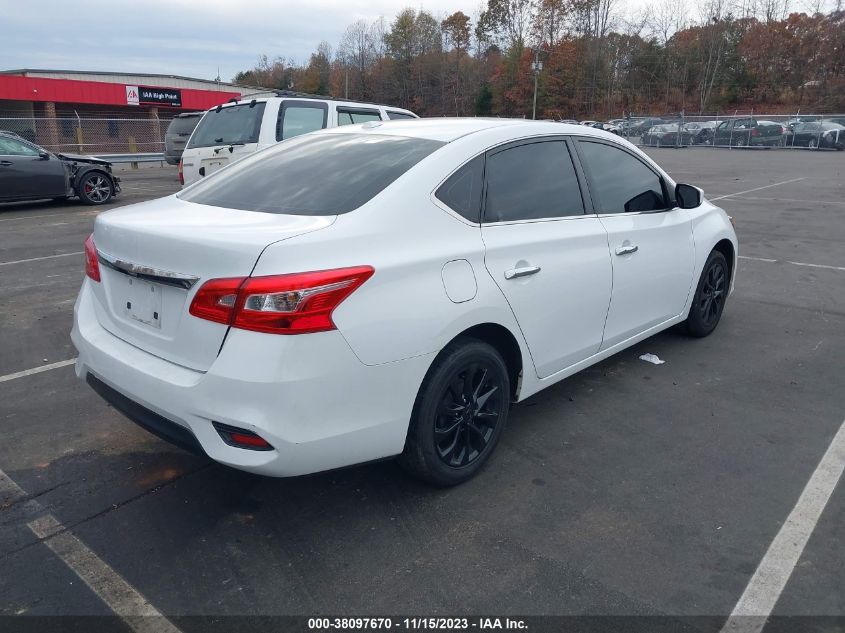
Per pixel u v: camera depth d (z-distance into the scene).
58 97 33.44
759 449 3.66
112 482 3.35
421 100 77.00
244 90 41.91
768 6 67.56
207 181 3.75
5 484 3.32
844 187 17.16
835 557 2.75
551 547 2.83
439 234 3.01
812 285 7.21
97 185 13.94
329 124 9.59
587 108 67.62
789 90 66.44
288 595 2.56
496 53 77.44
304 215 2.90
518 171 3.54
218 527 2.98
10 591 2.58
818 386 4.50
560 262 3.57
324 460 2.67
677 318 4.95
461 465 3.26
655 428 3.91
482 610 2.48
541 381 3.68
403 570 2.70
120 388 2.91
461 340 3.12
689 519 3.02
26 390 4.43
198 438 2.61
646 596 2.54
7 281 7.33
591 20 68.31
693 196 4.65
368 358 2.66
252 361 2.46
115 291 3.07
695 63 68.75
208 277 2.56
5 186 12.41
